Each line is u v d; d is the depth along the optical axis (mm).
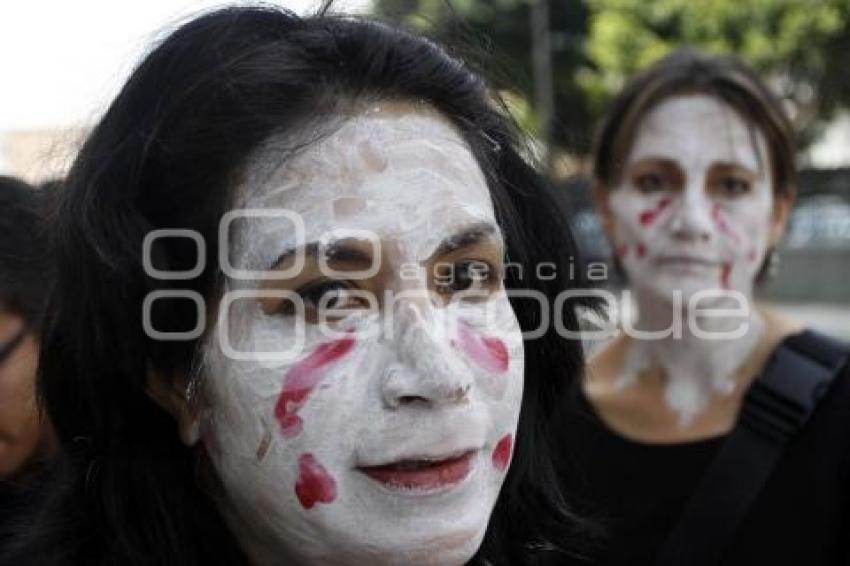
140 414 1181
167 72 1138
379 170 1085
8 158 3668
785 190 2242
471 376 1075
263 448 1067
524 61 16531
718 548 1831
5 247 1615
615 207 2227
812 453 1849
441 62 1183
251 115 1081
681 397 2066
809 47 11508
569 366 1475
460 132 1182
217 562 1207
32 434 1627
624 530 1947
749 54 11570
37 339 1618
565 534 1470
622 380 2150
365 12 1250
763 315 2158
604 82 13977
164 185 1113
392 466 1050
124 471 1184
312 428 1047
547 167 1674
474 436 1064
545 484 1454
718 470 1883
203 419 1135
